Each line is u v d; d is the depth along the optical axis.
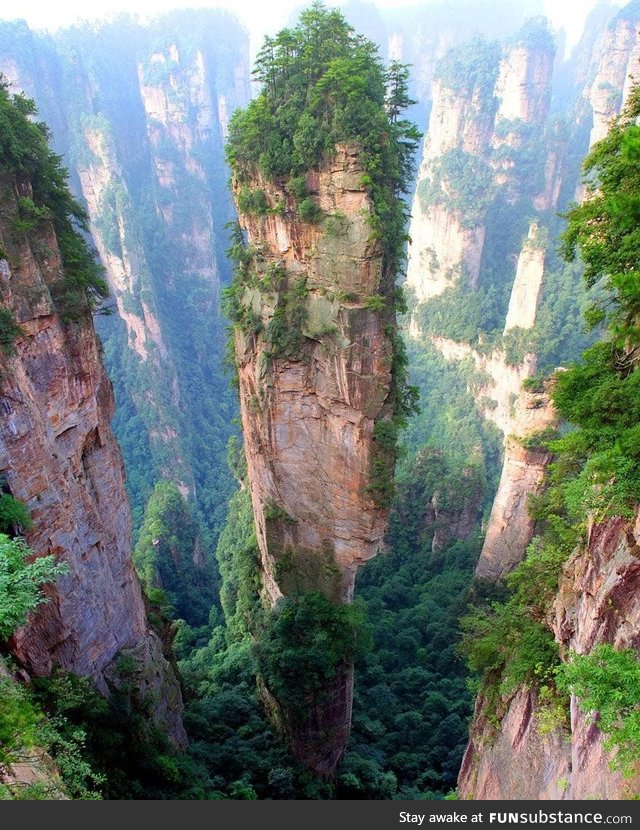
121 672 24.64
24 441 19.27
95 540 23.80
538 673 17.88
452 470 56.47
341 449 28.28
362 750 34.28
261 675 32.25
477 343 77.62
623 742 10.62
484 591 43.47
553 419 39.59
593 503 15.08
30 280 20.11
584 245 15.40
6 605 13.38
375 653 42.03
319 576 31.19
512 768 18.27
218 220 147.12
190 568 62.69
